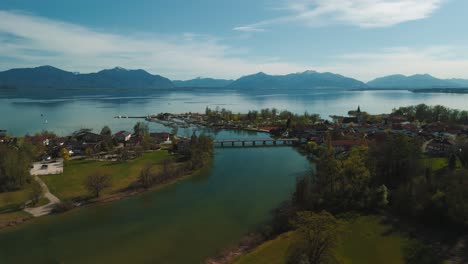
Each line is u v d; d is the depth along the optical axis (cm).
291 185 10350
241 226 7412
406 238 6494
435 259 5744
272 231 6931
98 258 6125
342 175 8112
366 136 17938
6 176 9519
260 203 8812
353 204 7838
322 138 17225
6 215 7894
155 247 6519
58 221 7719
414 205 7388
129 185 10188
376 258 5778
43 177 10931
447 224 7000
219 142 18300
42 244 6650
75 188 9812
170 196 9450
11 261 6038
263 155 15250
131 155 14462
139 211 8350
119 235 7044
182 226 7462
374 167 8838
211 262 5934
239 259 5922
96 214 8144
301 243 4859
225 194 9575
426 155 12569
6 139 16438
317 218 4884
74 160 13675
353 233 6694
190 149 13650
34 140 15950
